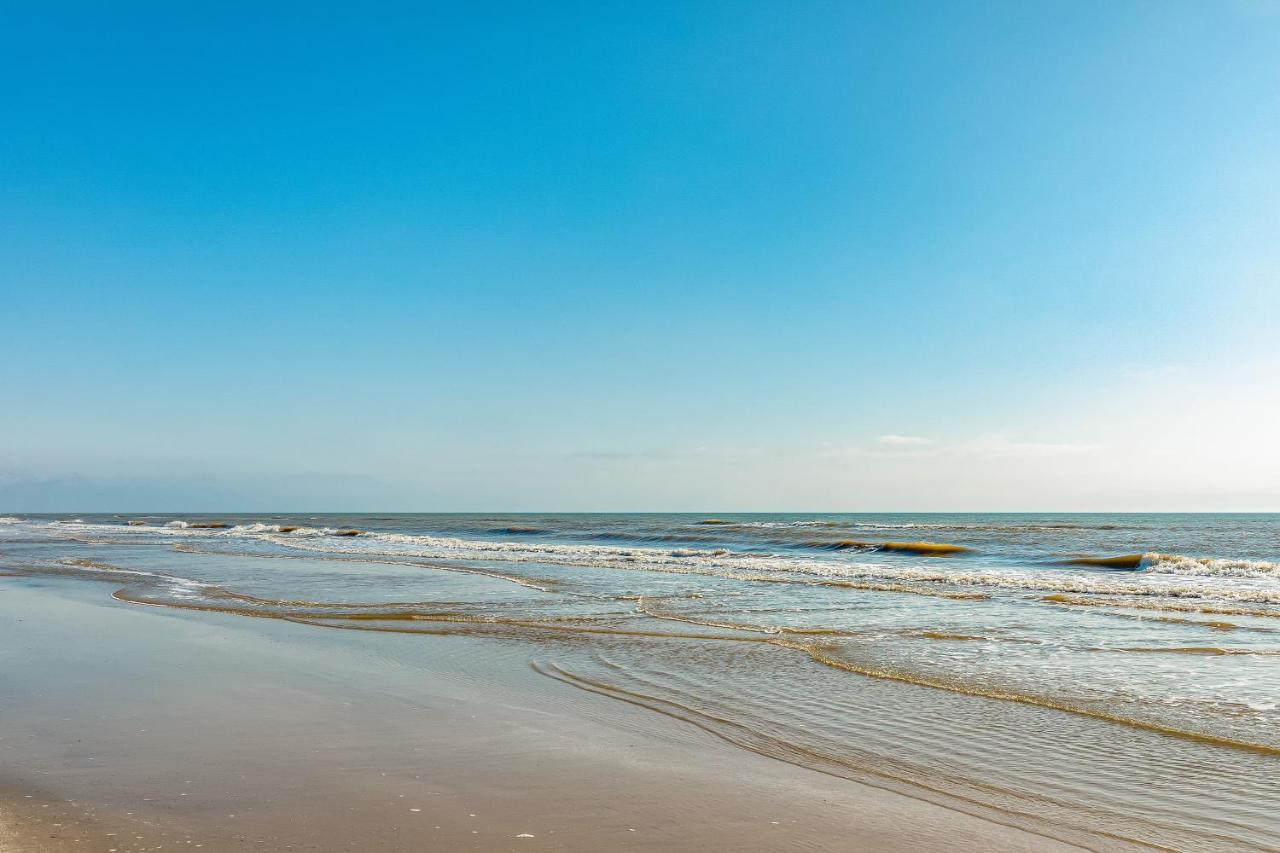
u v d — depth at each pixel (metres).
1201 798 5.80
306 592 19.72
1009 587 20.64
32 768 6.20
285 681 9.70
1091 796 5.85
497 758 6.67
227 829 4.98
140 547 41.56
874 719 8.00
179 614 15.81
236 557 32.97
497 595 18.94
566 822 5.24
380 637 13.11
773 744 7.17
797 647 12.05
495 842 4.86
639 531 64.31
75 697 8.73
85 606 17.12
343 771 6.25
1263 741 7.16
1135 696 8.89
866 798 5.80
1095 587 20.11
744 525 81.75
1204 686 9.36
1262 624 14.07
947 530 63.81
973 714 8.17
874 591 19.69
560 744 7.11
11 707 8.27
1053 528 68.50
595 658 11.27
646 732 7.55
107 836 4.81
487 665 10.80
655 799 5.71
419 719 7.95
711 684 9.60
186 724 7.64
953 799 5.79
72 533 63.66
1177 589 19.45
